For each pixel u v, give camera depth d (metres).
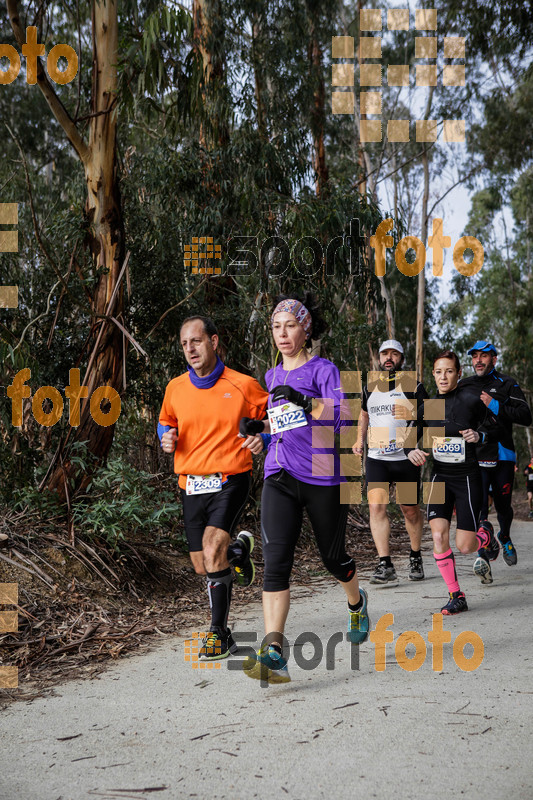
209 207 8.94
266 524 3.72
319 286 9.51
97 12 6.96
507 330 29.98
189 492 4.23
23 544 5.48
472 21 16.17
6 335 6.59
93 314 6.50
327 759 2.70
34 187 12.95
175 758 2.77
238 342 8.98
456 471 5.12
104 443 6.46
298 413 3.71
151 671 3.92
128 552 5.94
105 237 6.87
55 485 6.20
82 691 3.62
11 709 3.39
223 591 4.10
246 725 3.07
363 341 10.52
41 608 4.85
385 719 3.08
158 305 8.05
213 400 4.16
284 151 9.82
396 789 2.45
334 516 3.75
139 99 7.58
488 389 6.73
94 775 2.65
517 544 9.08
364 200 9.68
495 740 2.82
